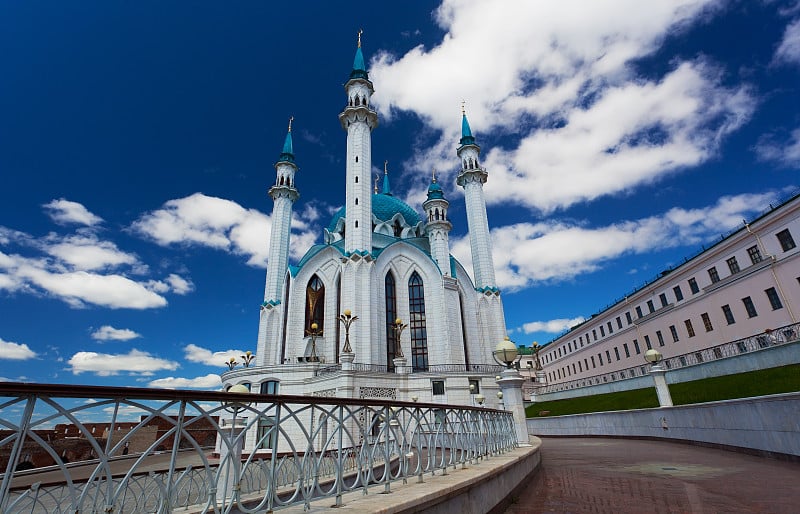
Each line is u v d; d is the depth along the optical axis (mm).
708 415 18406
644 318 55125
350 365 35938
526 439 14352
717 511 8344
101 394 4070
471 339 53062
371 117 54719
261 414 5398
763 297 37375
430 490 6410
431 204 57688
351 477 8008
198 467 8742
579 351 74938
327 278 51062
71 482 3873
